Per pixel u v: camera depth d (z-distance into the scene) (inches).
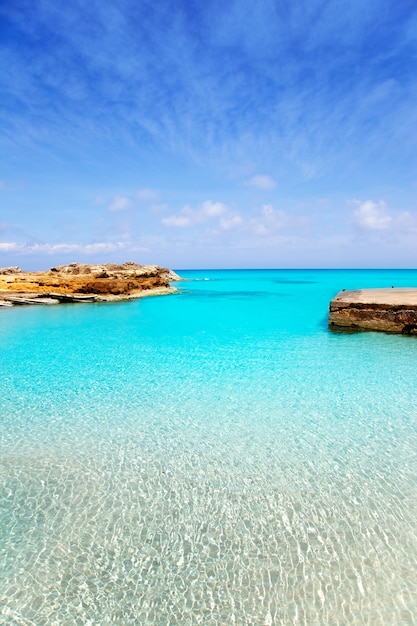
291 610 160.6
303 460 280.8
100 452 297.4
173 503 232.4
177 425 345.1
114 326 879.7
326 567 182.2
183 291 2036.2
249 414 366.9
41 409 384.5
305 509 224.8
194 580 176.4
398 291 965.8
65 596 168.6
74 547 196.2
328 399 400.8
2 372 511.8
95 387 449.4
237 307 1245.7
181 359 573.3
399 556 187.5
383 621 154.5
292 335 740.0
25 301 1305.4
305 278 3934.5
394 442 305.3
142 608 162.9
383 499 232.4
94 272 1640.0
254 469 270.2
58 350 638.5
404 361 536.4
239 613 159.9
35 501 234.2
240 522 214.8
